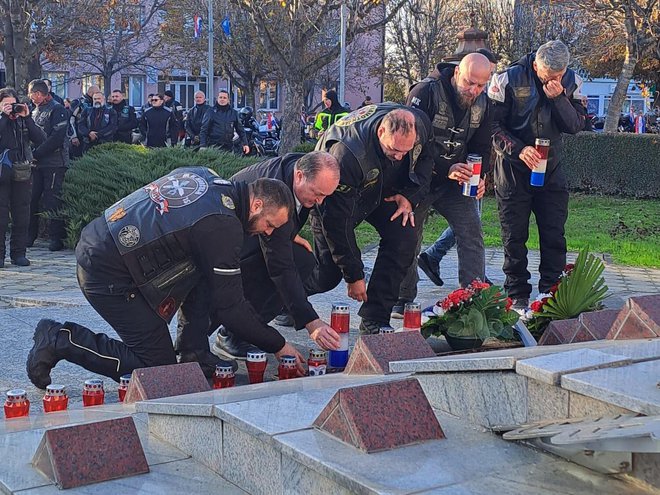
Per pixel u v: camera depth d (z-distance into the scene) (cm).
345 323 492
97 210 1116
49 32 2100
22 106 964
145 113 1709
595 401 277
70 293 816
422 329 532
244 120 2147
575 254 1117
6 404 411
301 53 1856
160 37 3594
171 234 445
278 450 291
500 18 2781
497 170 687
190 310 521
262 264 537
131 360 482
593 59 2666
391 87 3934
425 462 275
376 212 584
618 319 400
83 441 315
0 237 984
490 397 314
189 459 338
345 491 264
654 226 1409
